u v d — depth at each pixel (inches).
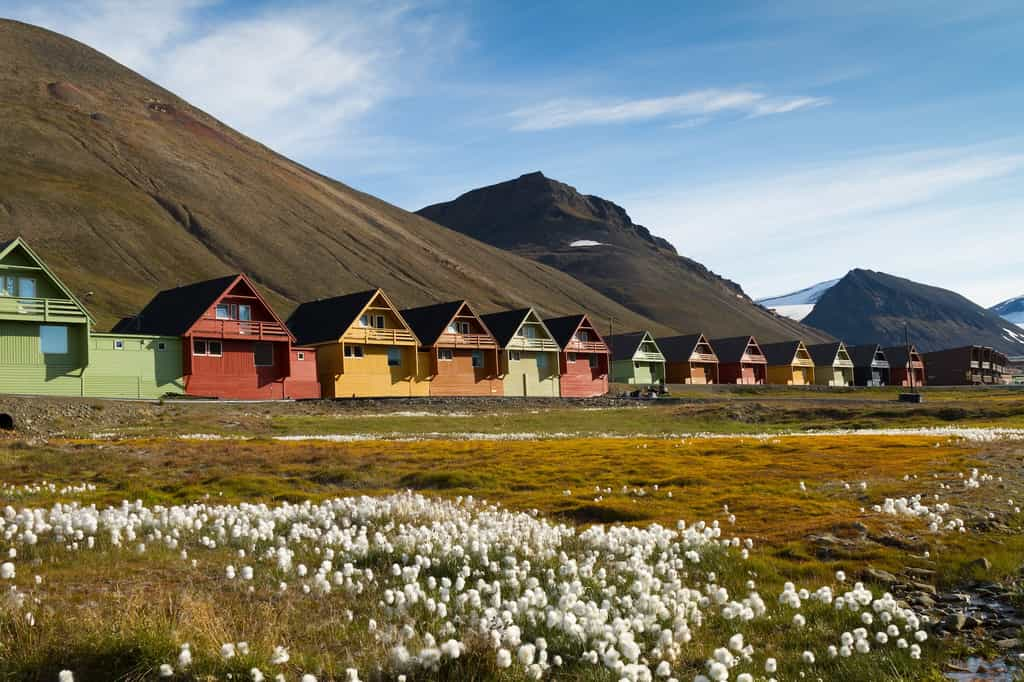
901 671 412.2
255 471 1130.0
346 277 6983.3
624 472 1122.0
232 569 494.3
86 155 7116.1
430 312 3112.7
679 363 4453.7
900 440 1424.7
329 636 425.4
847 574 571.5
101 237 5546.3
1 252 1957.4
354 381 2726.4
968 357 5777.6
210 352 2383.1
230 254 6422.2
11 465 1104.2
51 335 2048.5
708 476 1062.4
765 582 564.4
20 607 410.6
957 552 609.6
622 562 566.3
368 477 1112.2
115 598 458.6
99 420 1715.1
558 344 3464.6
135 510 785.6
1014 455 1090.1
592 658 375.2
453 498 954.7
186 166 7810.0
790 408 2431.1
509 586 514.0
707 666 389.1
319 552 620.1
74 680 348.2
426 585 530.0
